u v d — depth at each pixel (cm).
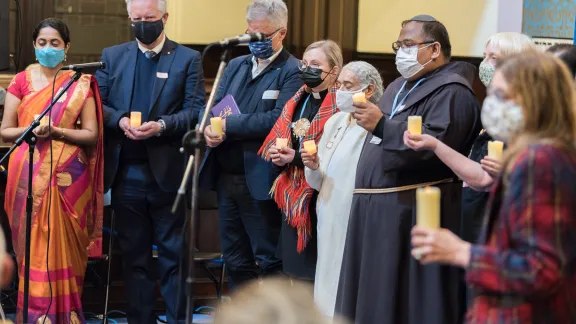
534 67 202
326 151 378
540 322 198
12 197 423
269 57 422
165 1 429
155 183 432
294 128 400
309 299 119
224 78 439
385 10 583
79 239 427
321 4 574
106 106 435
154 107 430
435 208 205
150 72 436
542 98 200
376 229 332
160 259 443
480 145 330
